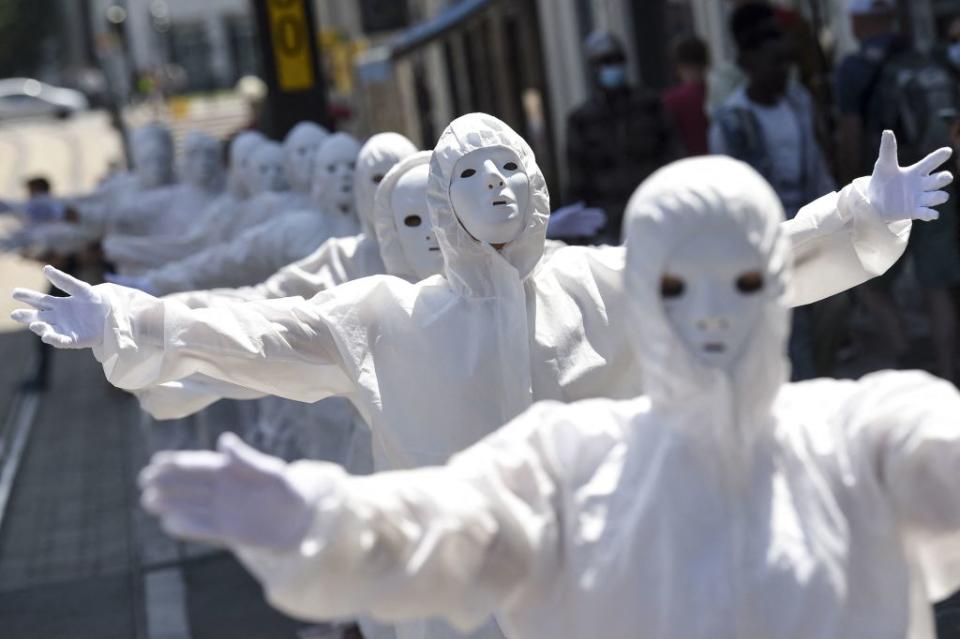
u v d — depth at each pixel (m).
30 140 103.56
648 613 6.60
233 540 6.05
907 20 24.55
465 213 10.48
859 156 20.20
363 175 15.06
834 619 6.57
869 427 6.79
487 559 6.64
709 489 6.64
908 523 6.78
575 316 10.78
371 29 64.94
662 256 6.40
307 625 17.62
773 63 20.03
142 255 24.34
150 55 123.12
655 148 23.67
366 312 10.62
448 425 10.49
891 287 21.77
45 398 36.03
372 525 6.31
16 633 19.05
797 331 19.09
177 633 18.05
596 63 23.67
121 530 23.34
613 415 6.92
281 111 26.27
